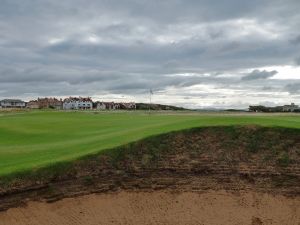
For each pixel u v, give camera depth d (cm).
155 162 2670
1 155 2812
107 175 2481
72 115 7350
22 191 2183
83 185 2370
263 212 2475
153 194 2511
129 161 2622
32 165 2353
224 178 2636
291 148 2784
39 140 3825
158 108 14938
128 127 4303
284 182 2609
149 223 2355
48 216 2170
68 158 2473
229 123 3134
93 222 2247
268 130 2944
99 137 3422
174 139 2877
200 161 2720
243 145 2836
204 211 2464
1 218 2070
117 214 2336
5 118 6350
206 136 2925
